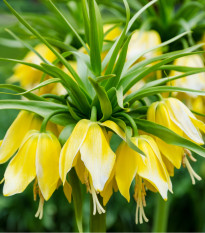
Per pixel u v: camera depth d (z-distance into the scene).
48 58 0.72
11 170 0.54
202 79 0.72
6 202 1.19
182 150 0.57
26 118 0.57
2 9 0.73
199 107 0.74
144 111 0.58
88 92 0.57
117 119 0.54
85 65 0.58
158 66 0.55
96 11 0.56
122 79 0.57
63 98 0.57
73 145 0.53
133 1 0.74
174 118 0.57
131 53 0.70
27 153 0.54
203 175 1.16
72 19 0.80
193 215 1.29
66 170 0.52
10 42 0.73
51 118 0.56
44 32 0.73
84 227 1.12
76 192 0.56
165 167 0.55
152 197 1.19
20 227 1.27
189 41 0.74
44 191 0.53
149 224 1.25
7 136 0.57
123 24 0.73
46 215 1.19
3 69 0.80
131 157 0.54
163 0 0.73
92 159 0.52
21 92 0.56
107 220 1.17
